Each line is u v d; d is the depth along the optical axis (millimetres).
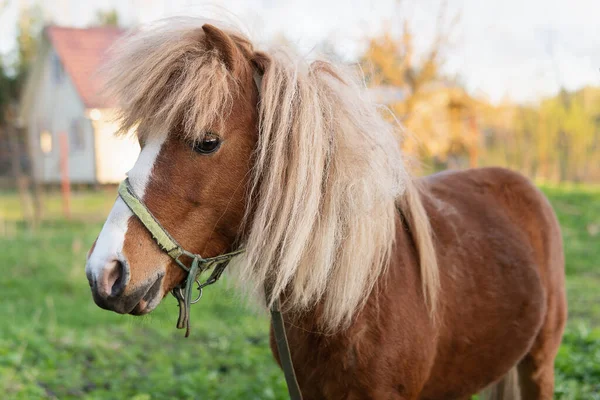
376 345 1945
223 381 4445
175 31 1834
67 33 22031
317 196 1794
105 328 6203
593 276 8711
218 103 1701
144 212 1697
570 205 12734
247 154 1809
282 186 1799
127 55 1823
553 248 2854
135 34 1929
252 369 4734
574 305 6836
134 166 1748
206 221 1794
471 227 2443
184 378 4328
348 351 1940
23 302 7113
